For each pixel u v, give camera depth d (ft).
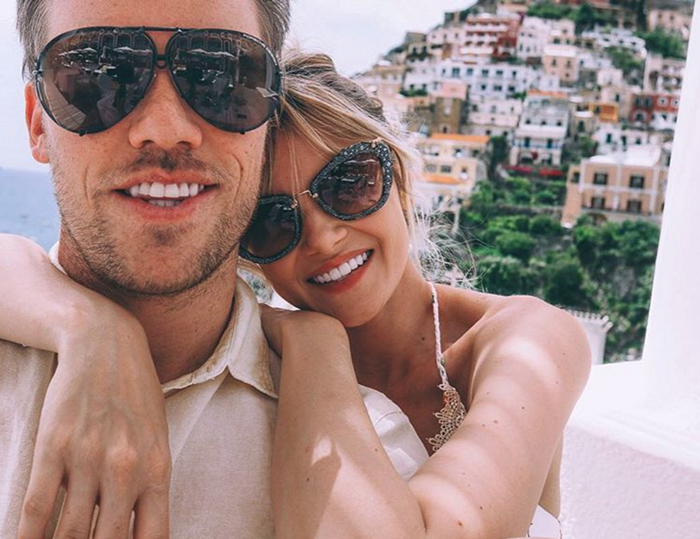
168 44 1.66
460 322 2.75
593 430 3.15
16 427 1.70
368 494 1.66
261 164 1.86
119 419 1.55
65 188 1.73
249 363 1.92
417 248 2.80
